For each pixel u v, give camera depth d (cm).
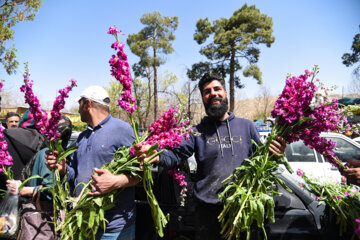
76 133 452
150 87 2542
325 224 232
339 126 179
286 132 184
